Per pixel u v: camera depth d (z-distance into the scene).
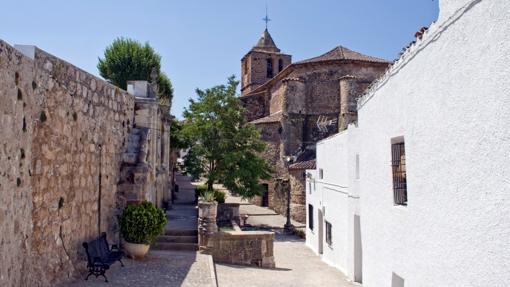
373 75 36.53
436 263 6.30
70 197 9.23
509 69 4.31
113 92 12.28
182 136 28.41
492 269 4.71
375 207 9.99
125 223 12.14
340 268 15.62
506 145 4.39
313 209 21.47
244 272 13.52
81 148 9.90
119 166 12.89
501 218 4.51
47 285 7.97
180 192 38.38
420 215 6.97
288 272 14.76
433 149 6.37
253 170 27.44
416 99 7.10
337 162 16.34
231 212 23.98
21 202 6.85
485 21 4.77
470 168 5.18
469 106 5.18
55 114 8.43
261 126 37.22
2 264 5.99
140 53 36.72
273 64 52.78
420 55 6.88
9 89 6.33
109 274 10.29
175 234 15.78
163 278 10.32
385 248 9.18
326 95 36.69
